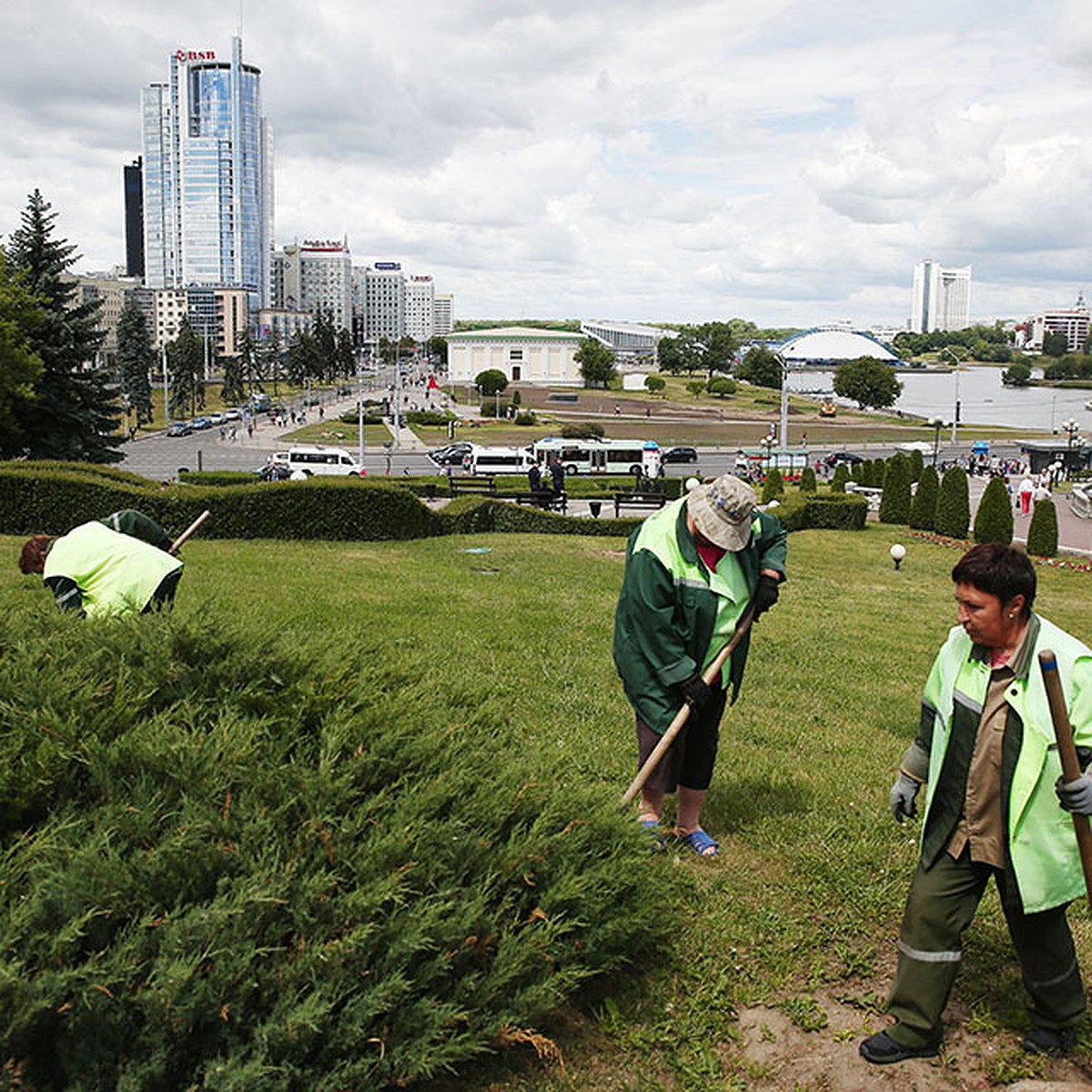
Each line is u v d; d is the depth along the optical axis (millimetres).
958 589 3230
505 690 7406
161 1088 2668
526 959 3182
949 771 3297
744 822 5172
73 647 4035
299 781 3320
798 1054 3430
